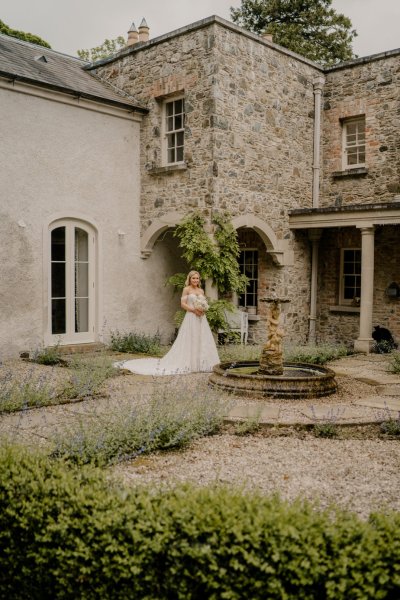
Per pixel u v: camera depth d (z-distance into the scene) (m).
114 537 2.59
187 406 5.52
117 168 11.30
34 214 9.95
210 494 2.76
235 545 2.39
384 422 5.68
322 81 12.53
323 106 12.84
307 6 23.17
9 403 6.04
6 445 3.54
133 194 11.64
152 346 10.79
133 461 4.56
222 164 10.41
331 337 12.98
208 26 10.23
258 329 12.66
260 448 5.01
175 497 2.79
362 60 12.09
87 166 10.77
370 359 10.30
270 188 11.58
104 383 7.70
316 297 12.88
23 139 9.74
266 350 7.52
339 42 22.98
